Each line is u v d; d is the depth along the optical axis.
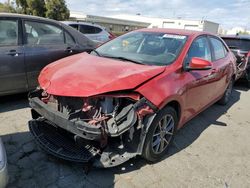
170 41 3.84
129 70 3.02
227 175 3.21
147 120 2.83
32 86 4.73
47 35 4.89
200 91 3.91
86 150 2.82
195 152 3.66
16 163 3.00
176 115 3.37
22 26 4.55
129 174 2.99
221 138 4.21
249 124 4.98
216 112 5.48
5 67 4.30
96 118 2.68
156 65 3.32
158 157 3.25
